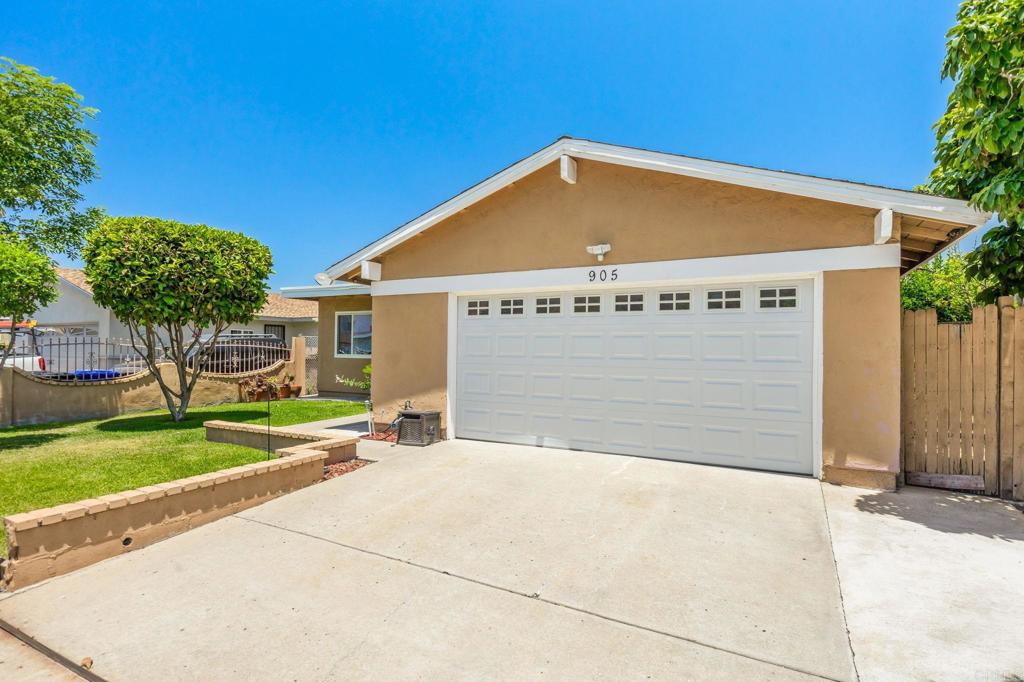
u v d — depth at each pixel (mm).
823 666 2725
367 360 16344
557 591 3580
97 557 4141
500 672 2732
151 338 11117
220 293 10492
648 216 6879
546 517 4930
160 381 11117
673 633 3061
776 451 6234
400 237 8430
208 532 4730
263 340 20766
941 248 6340
